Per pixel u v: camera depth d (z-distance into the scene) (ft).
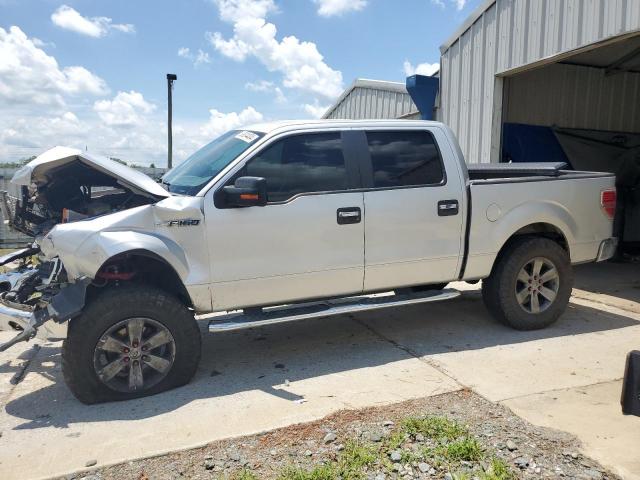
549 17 23.29
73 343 12.48
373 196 15.35
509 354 15.78
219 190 13.92
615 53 30.19
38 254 16.20
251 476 9.51
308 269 14.78
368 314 20.47
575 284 25.50
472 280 17.43
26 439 11.29
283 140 14.80
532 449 10.32
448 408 12.16
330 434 10.91
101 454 10.55
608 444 10.48
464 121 29.89
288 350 16.72
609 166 34.01
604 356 15.53
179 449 10.61
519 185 17.20
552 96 32.40
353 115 51.83
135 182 13.61
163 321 13.17
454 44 30.63
